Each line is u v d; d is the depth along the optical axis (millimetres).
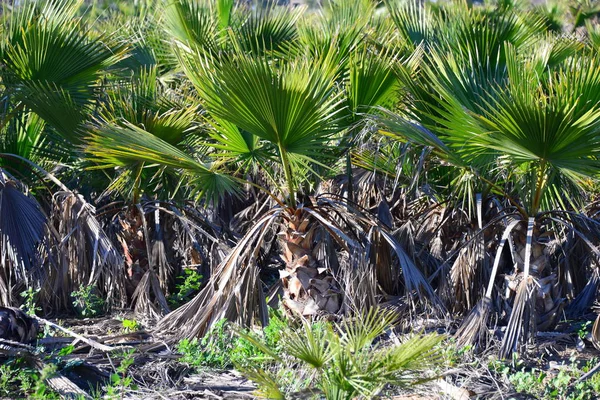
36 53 6891
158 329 6312
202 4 10070
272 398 3947
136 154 5801
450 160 5773
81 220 6855
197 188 6129
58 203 7195
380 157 6902
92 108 7406
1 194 6062
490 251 6738
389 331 6121
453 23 7477
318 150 6426
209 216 8734
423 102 5891
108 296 7117
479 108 5695
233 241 8438
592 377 5148
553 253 7324
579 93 5207
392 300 6719
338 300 6227
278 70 5473
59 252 6723
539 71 7023
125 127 6539
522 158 5402
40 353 5324
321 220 6094
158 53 9867
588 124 4988
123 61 9586
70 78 7199
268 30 9562
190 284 7531
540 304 6125
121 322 6816
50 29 6891
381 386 3727
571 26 14203
